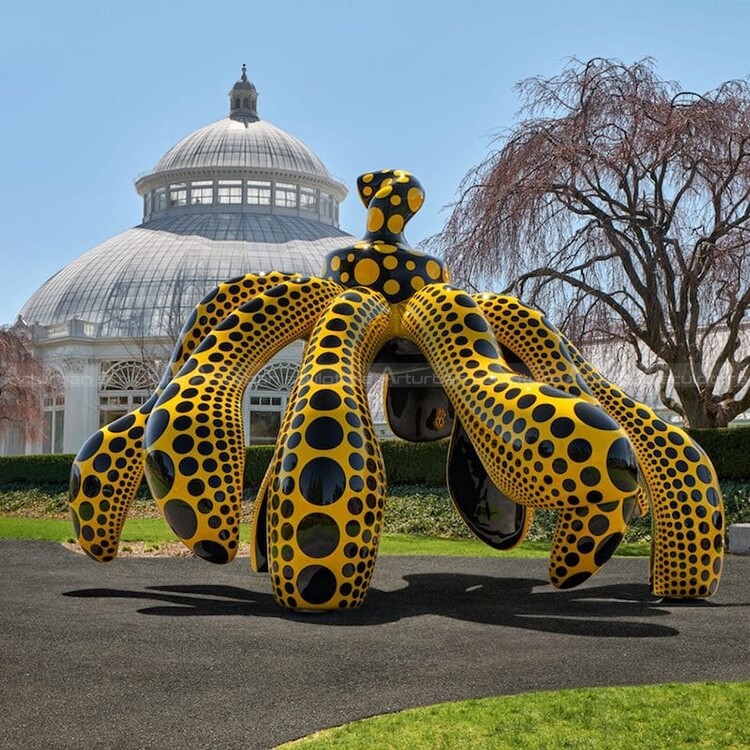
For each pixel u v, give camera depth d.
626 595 10.56
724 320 20.72
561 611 9.35
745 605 9.74
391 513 20.72
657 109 19.27
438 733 5.31
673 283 19.58
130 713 5.69
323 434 8.67
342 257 11.43
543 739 5.22
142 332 56.50
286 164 76.06
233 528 9.06
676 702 5.86
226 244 66.69
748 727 5.41
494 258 19.86
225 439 9.26
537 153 19.58
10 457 30.39
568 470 8.16
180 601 9.74
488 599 10.25
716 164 18.91
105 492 10.52
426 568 13.15
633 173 19.72
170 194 75.75
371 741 5.18
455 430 11.53
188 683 6.30
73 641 7.52
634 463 8.23
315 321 10.62
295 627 8.08
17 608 9.17
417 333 10.41
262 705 5.84
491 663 6.88
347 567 8.56
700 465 10.09
